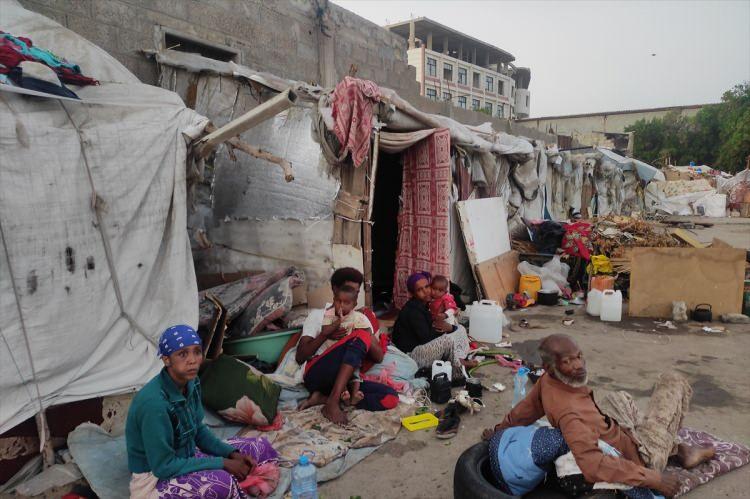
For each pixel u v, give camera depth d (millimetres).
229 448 2816
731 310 6918
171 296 3818
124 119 3555
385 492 3041
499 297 7871
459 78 65812
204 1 6277
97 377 3346
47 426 3080
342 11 8211
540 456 2504
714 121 41781
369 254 6035
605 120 47062
